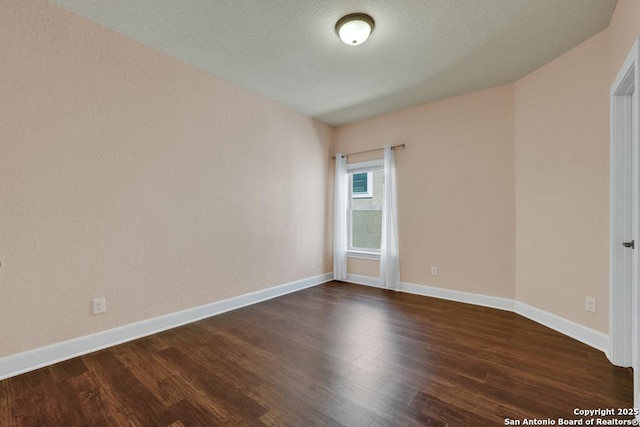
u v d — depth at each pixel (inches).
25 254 76.0
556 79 104.0
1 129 72.3
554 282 104.3
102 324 89.7
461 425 56.0
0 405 62.2
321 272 176.1
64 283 82.4
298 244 160.2
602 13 81.3
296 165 158.7
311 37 93.1
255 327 106.3
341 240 177.3
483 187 130.0
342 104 148.3
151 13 82.3
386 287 159.9
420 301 137.3
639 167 60.1
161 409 61.1
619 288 78.4
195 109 112.7
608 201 87.8
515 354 84.8
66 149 82.3
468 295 134.0
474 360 81.4
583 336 93.1
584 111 94.4
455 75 117.4
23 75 75.2
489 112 128.6
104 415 59.2
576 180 96.9
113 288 91.9
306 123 164.9
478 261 131.6
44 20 78.1
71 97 83.0
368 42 95.3
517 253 120.4
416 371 75.7
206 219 117.3
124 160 93.8
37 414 59.4
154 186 101.3
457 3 77.4
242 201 131.0
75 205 84.1
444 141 141.1
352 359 82.2
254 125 135.6
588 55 93.0
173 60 106.0
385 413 59.6
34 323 77.5
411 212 151.9
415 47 98.2
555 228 104.1
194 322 111.4
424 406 61.7
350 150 177.3
